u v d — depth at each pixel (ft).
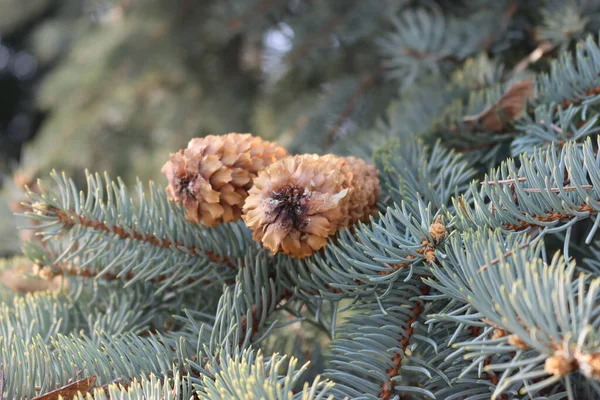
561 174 1.06
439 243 1.05
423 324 1.09
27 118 5.16
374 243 1.10
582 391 1.10
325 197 1.05
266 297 1.12
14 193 1.57
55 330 1.18
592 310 0.94
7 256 1.82
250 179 1.11
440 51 1.53
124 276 1.23
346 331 1.09
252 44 2.53
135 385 1.00
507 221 1.06
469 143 1.33
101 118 3.13
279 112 2.35
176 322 1.24
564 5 1.44
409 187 1.18
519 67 1.46
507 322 0.92
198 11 2.95
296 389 1.17
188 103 2.99
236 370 1.00
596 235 1.24
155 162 2.91
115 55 2.98
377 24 1.92
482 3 1.59
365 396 1.03
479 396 1.03
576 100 1.24
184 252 1.17
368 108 1.81
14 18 4.05
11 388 1.05
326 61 2.14
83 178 3.19
